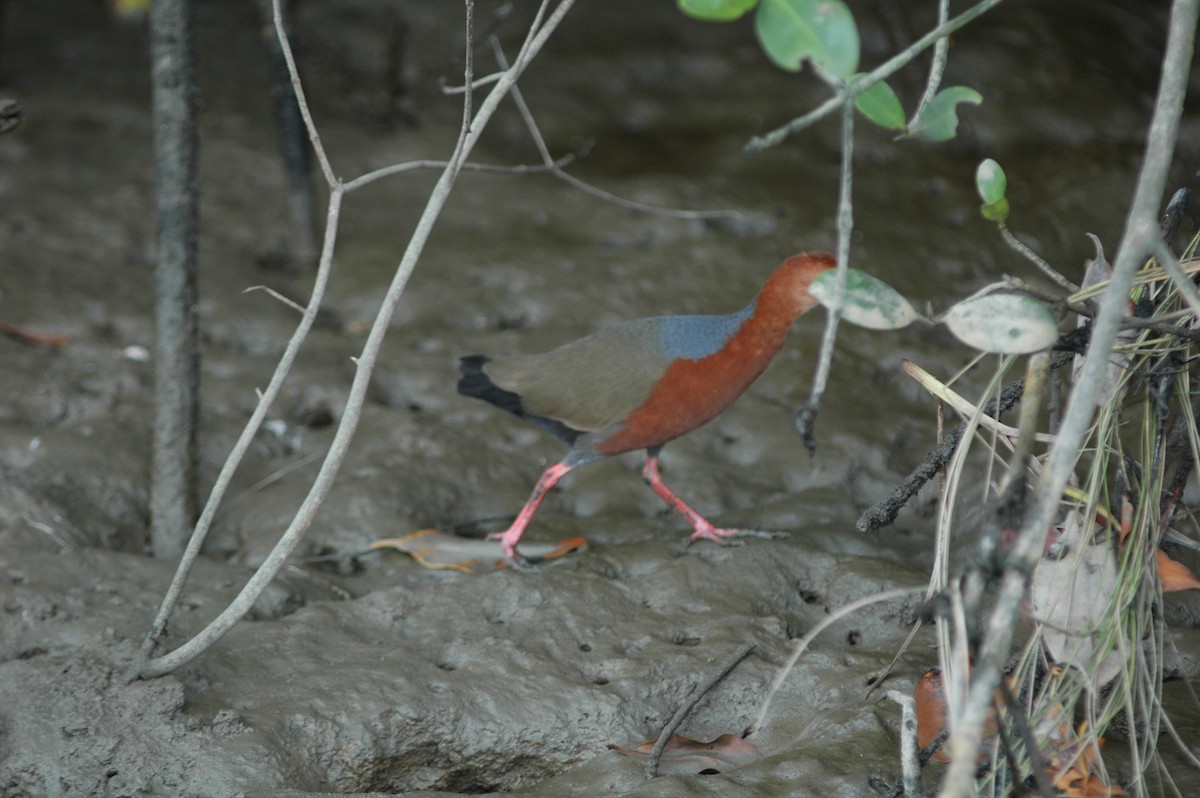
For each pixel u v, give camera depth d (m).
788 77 20.23
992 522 4.65
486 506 10.34
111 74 19.52
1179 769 6.53
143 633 8.09
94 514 9.96
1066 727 6.02
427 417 11.49
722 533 9.30
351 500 10.05
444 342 12.94
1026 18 20.84
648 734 7.40
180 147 8.90
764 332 8.15
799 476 10.61
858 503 10.33
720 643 7.93
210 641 7.00
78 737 7.03
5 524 9.59
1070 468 4.06
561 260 14.64
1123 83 19.61
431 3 21.59
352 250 15.00
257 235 15.20
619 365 8.65
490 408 11.75
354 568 9.49
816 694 7.49
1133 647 5.91
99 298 13.28
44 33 20.70
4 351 12.05
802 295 7.93
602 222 15.81
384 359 12.51
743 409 11.54
